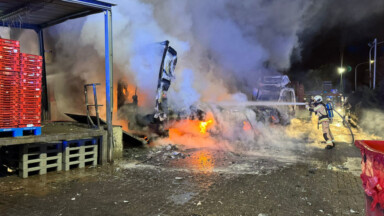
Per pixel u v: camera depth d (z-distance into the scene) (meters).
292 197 4.27
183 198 4.16
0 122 4.66
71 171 5.55
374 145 2.61
